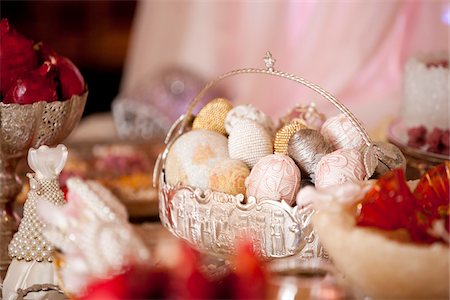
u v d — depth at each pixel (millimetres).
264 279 981
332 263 1126
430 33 2285
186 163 1241
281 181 1167
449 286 1004
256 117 1294
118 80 4402
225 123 1305
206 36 2818
